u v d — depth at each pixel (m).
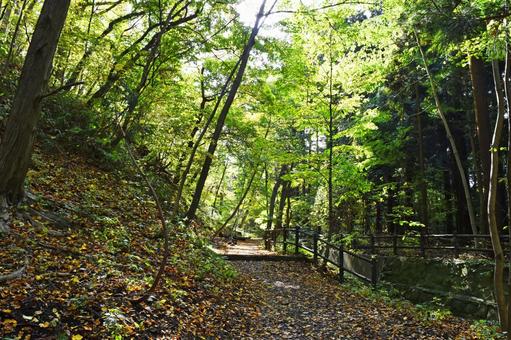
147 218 9.70
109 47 11.23
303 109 14.47
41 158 9.51
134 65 11.48
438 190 22.50
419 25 7.09
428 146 21.95
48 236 6.05
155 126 12.61
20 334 3.50
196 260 8.33
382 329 7.03
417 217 21.61
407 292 11.73
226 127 16.94
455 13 6.35
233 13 12.26
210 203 29.00
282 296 8.88
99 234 6.95
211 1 11.51
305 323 7.02
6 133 5.86
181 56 12.05
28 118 5.88
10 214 5.79
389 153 18.59
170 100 11.81
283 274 11.41
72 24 10.62
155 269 6.62
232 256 13.09
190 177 16.98
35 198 6.85
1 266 4.62
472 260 10.56
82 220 7.19
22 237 5.54
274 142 16.78
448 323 8.02
